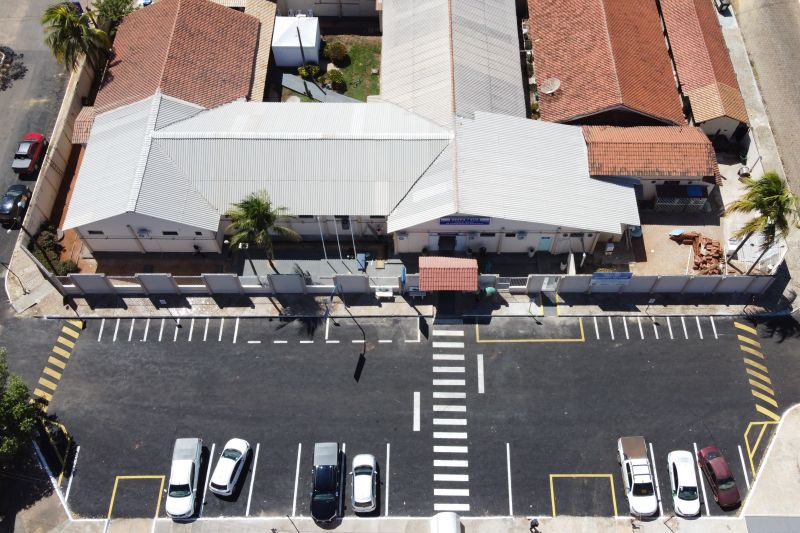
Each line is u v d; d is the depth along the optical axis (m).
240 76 68.56
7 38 76.50
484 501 49.94
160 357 56.66
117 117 63.97
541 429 52.81
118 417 53.78
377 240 63.09
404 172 60.00
